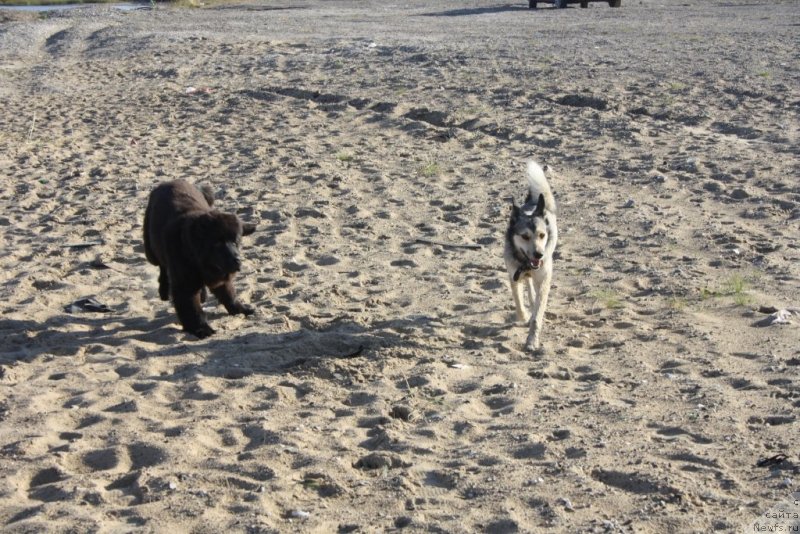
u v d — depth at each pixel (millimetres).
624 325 8477
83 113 21234
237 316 9000
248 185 14328
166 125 19625
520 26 32375
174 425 6594
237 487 5672
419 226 12023
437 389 7129
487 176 14414
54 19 44875
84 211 13234
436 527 5086
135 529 5152
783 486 5355
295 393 7223
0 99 23859
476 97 19844
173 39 33500
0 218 12898
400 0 49469
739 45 24531
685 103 18094
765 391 6828
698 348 7812
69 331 8758
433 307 9086
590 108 18297
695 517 5066
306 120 19281
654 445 6012
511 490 5496
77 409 6891
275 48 29812
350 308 9125
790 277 9539
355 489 5613
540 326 8078
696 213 12039
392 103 19719
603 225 11734
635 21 32250
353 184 14188
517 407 6762
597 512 5207
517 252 8125
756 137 15766
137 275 10508
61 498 5566
